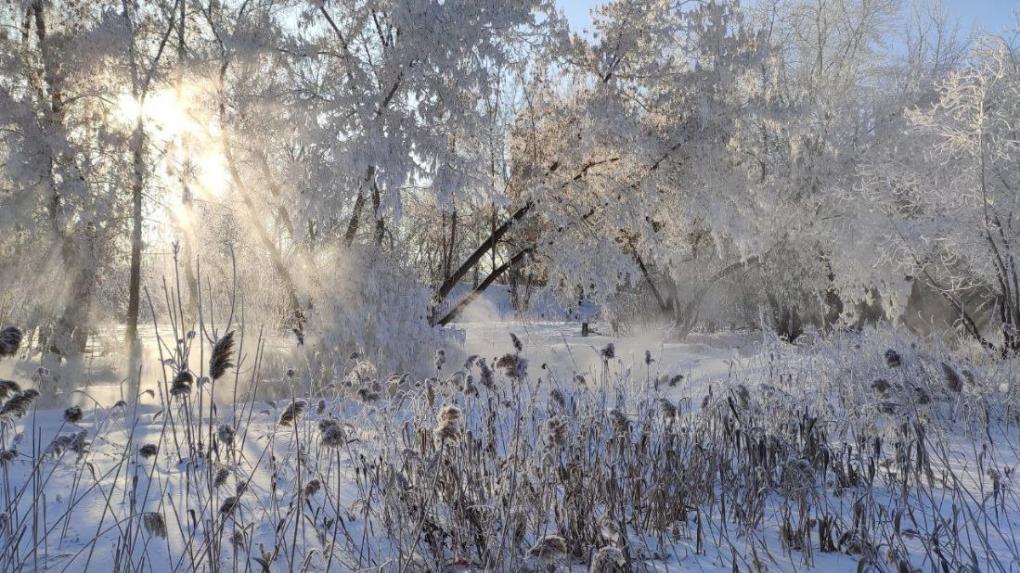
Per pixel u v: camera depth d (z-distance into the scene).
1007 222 11.87
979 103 11.71
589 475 4.16
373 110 13.30
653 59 15.77
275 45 13.46
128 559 3.00
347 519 4.02
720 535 3.96
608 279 16.02
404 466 3.96
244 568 3.31
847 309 18.38
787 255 19.00
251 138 13.27
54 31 15.70
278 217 14.24
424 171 13.30
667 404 4.58
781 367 7.74
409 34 13.52
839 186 17.05
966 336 11.90
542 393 5.77
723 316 22.09
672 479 4.46
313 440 5.63
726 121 15.71
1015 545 3.51
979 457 4.51
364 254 12.28
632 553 3.65
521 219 15.86
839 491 4.73
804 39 23.17
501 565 3.34
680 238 18.42
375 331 11.48
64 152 14.71
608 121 14.76
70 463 5.00
